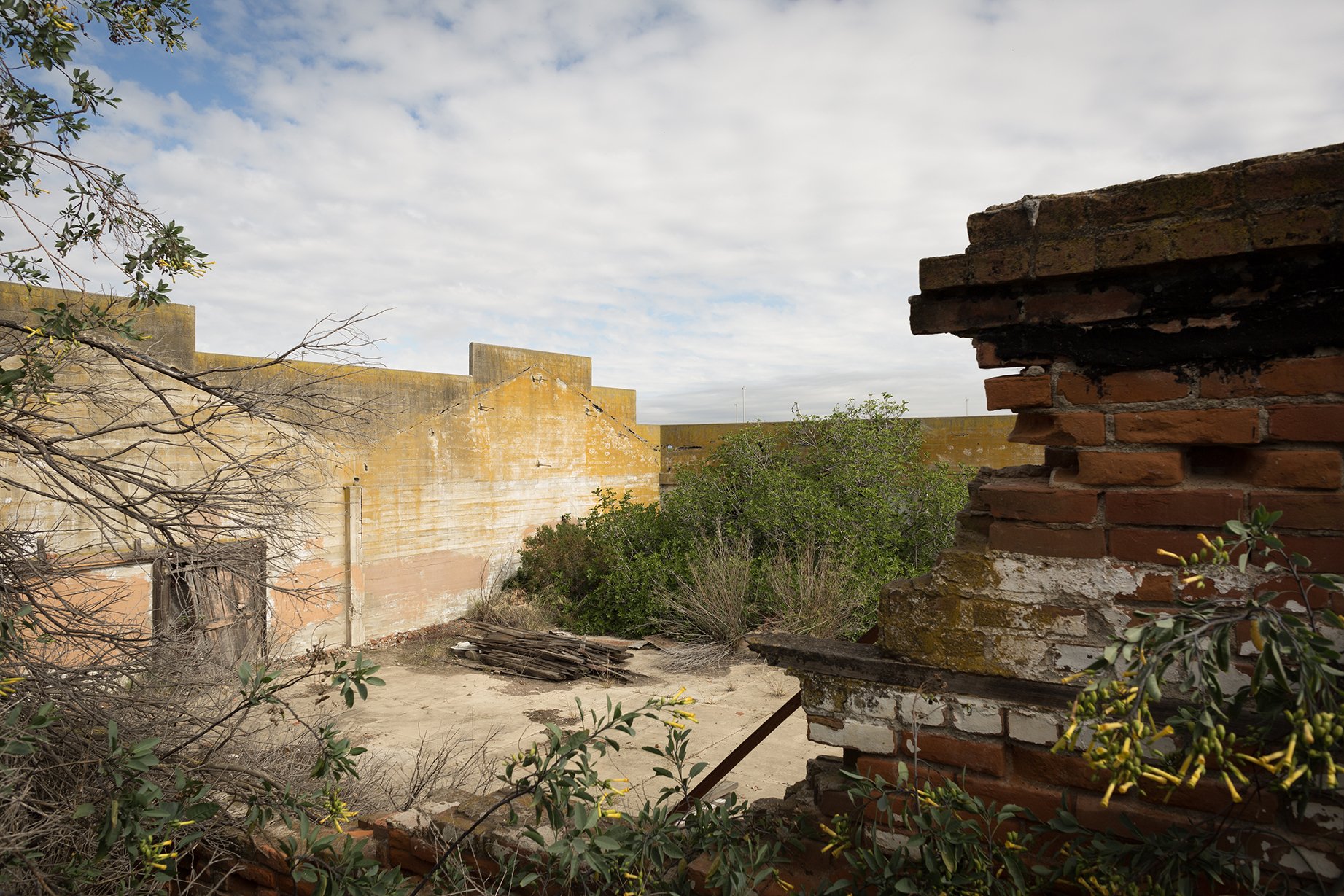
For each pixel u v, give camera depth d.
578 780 2.13
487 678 9.24
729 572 10.32
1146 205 1.69
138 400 7.71
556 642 9.83
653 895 2.05
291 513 5.04
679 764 2.29
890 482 12.16
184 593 4.61
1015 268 1.82
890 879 1.74
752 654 9.58
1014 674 1.83
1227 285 1.65
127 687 3.41
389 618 10.84
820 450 12.91
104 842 2.23
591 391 14.50
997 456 14.20
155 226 3.93
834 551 10.58
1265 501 1.62
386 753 6.44
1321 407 1.58
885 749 1.99
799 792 2.29
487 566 12.37
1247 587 1.63
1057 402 1.85
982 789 1.86
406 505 11.09
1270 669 1.24
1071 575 1.79
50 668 3.11
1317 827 1.52
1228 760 1.31
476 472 12.19
